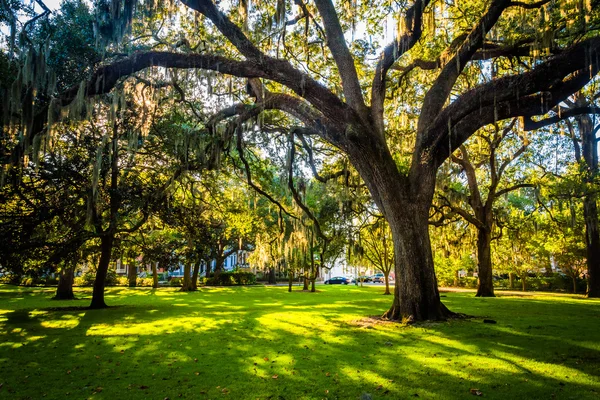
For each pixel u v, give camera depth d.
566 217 23.98
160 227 17.72
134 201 13.98
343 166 15.02
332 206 19.61
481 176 28.23
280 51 14.45
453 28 14.69
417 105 17.28
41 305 17.53
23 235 11.91
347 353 6.57
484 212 23.30
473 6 12.93
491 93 9.10
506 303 16.97
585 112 11.45
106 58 11.16
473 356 6.19
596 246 21.84
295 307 15.71
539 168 23.73
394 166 10.12
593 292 21.69
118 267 53.88
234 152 17.17
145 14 10.60
